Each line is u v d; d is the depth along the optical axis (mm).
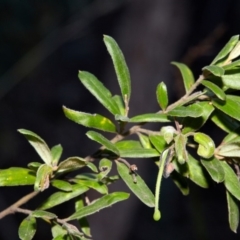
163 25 852
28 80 1280
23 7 987
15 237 1009
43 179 340
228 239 1283
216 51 1087
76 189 356
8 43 1000
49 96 1307
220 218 1313
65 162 342
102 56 1346
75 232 339
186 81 373
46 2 1005
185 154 334
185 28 876
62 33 993
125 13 883
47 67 1320
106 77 929
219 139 1068
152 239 1271
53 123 1279
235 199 352
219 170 338
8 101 1229
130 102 852
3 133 1166
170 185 1294
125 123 359
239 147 347
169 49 861
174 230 1291
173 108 349
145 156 351
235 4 1216
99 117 357
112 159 356
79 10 1021
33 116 1253
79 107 1325
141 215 1309
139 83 853
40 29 1008
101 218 877
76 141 1259
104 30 1340
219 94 340
